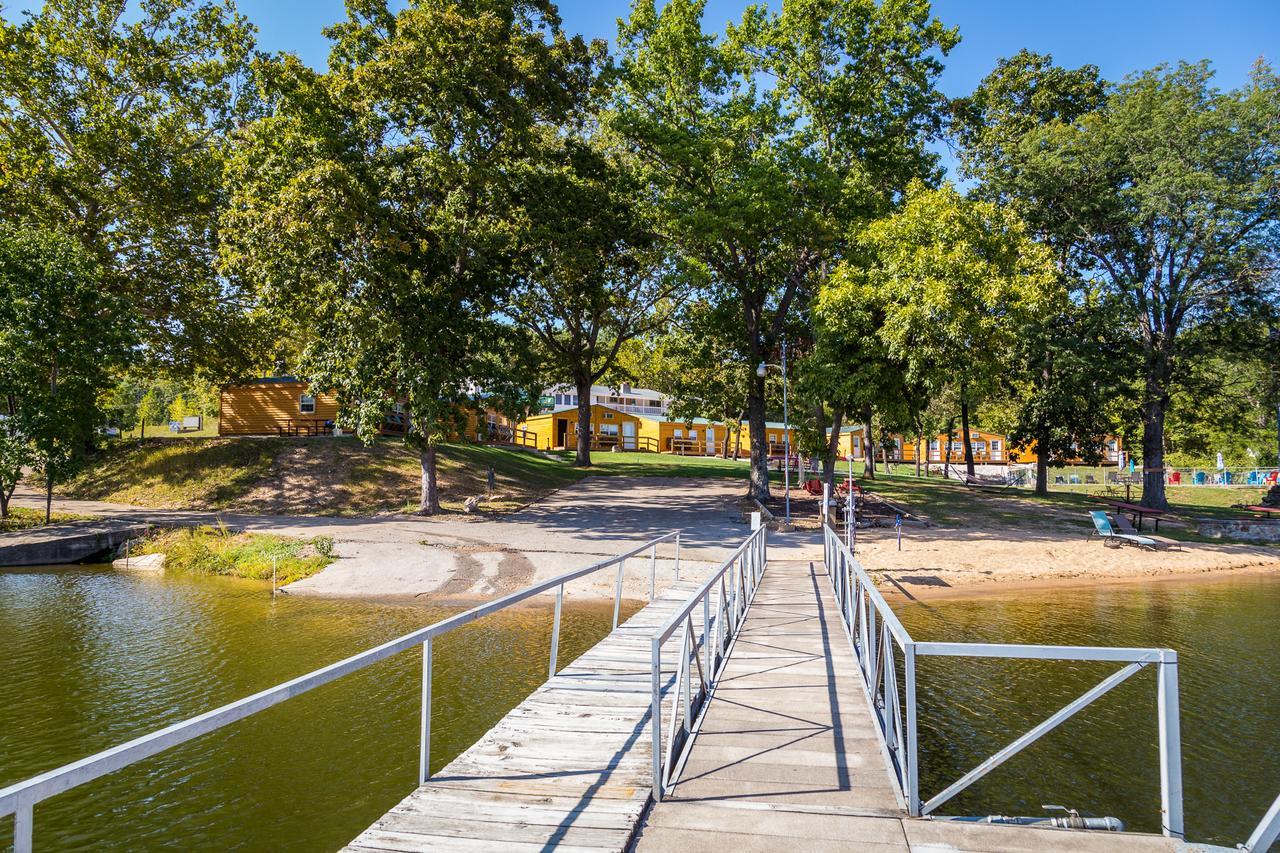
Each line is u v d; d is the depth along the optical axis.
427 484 25.92
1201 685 9.73
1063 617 13.88
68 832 5.89
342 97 23.03
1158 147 29.38
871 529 24.58
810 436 30.84
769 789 4.65
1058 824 4.33
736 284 29.27
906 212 22.62
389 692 9.16
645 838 4.01
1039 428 34.44
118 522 22.56
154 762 7.14
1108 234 31.28
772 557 18.95
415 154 23.77
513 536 21.50
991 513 28.94
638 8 27.94
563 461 43.41
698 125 28.12
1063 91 36.22
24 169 25.38
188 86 28.12
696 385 37.06
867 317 22.70
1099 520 22.44
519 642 11.70
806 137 28.17
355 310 22.17
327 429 38.19
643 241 29.03
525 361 27.20
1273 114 27.25
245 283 26.58
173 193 27.58
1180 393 34.69
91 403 23.50
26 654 10.81
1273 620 13.63
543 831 4.08
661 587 15.70
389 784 6.68
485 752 5.37
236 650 11.09
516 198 25.12
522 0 24.94
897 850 3.79
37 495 27.73
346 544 19.78
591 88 26.48
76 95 26.53
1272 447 57.66
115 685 9.42
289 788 6.62
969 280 20.66
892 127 27.78
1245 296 29.48
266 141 22.27
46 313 21.94
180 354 31.56
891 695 5.01
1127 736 7.92
